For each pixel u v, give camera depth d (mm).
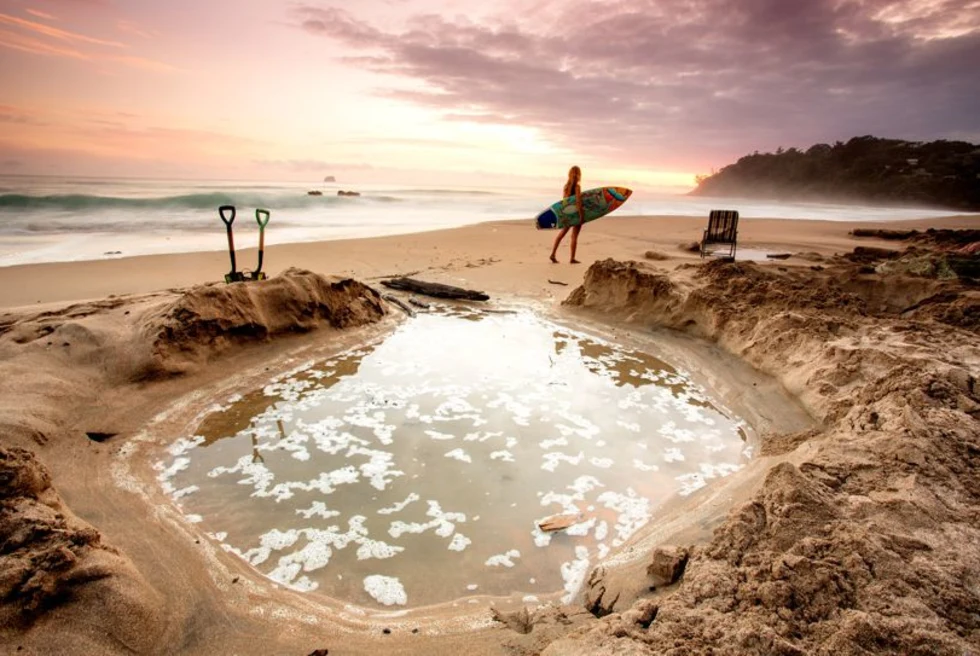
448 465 4129
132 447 4105
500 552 3189
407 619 2627
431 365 6160
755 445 4570
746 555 2555
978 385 4035
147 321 5227
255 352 5887
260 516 3447
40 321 5133
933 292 7211
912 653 1864
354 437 4520
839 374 4844
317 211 22344
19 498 2660
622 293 7949
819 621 2070
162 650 2332
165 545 3037
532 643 2406
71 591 2334
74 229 14086
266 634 2473
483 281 9883
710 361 6273
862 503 2744
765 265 9125
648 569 2787
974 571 2260
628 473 4102
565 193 10984
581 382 5824
